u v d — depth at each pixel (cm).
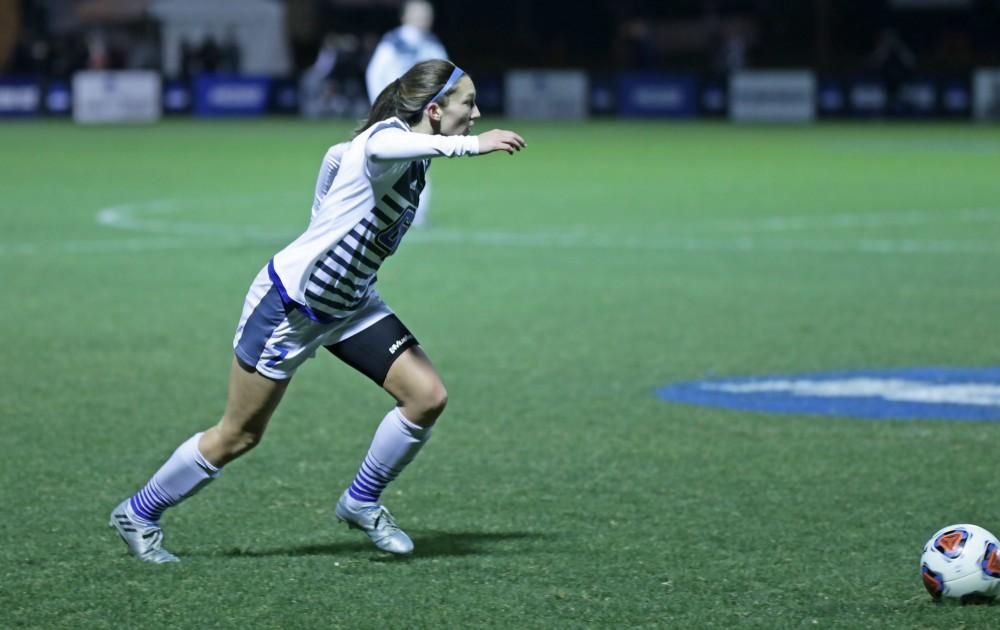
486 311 4381
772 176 9744
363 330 1977
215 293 4775
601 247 6016
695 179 9562
